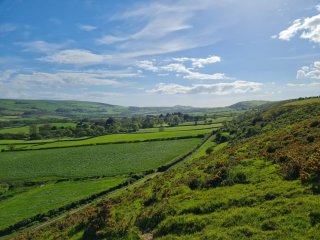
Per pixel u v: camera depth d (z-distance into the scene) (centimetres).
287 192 2244
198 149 10562
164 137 13888
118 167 9475
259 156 3359
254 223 1972
